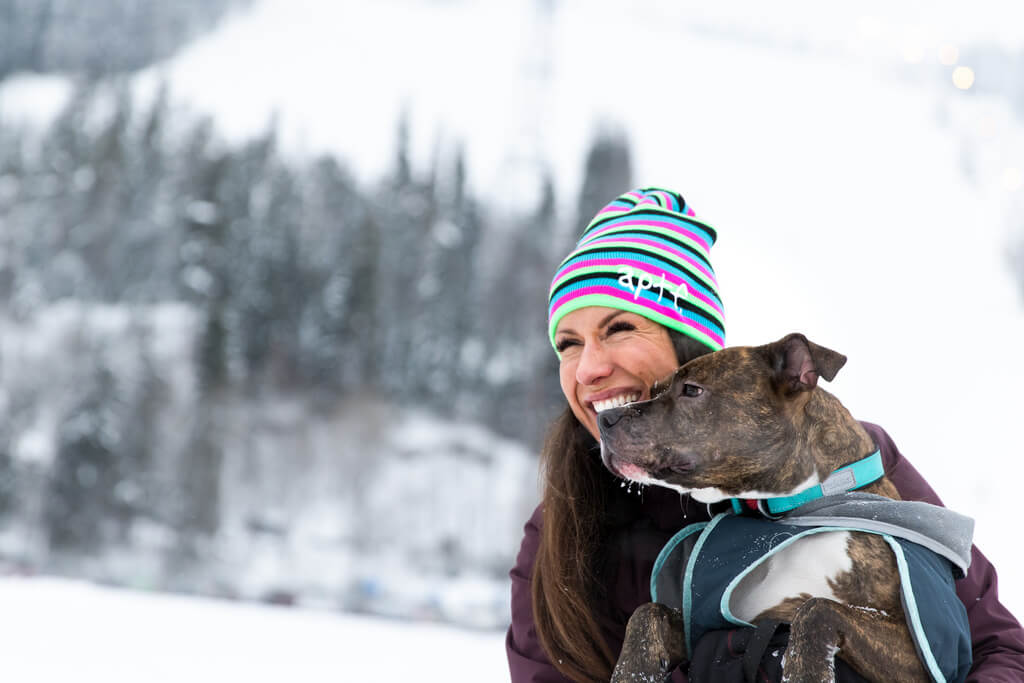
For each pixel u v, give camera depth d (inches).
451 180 938.7
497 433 785.6
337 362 794.2
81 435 705.0
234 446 740.0
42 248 837.2
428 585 685.3
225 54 1320.1
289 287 813.2
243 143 1027.3
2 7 1171.9
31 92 1098.1
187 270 807.1
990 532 544.7
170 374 756.0
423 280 848.9
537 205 940.6
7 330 771.4
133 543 687.1
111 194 861.2
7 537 676.1
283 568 683.4
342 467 746.8
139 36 1242.6
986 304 1025.5
